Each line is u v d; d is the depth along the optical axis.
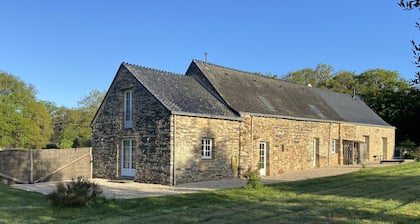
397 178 17.22
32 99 44.16
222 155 19.33
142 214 9.98
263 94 24.20
